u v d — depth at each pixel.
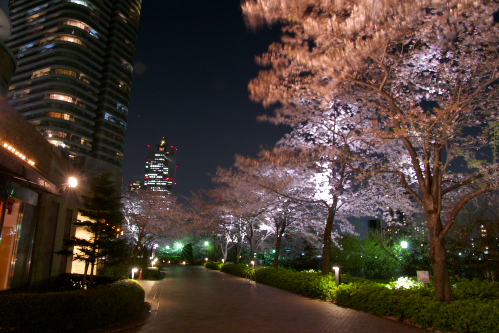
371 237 25.11
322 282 14.14
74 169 17.31
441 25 9.62
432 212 9.58
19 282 11.46
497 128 9.20
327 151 12.96
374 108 14.27
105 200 11.57
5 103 9.09
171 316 10.21
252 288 18.25
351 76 9.71
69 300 7.65
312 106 15.17
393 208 18.02
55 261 13.92
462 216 15.67
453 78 11.20
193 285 19.59
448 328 7.96
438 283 9.09
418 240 20.17
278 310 11.32
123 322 9.05
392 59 11.25
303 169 17.16
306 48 7.75
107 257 11.85
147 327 8.74
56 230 14.10
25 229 11.86
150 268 24.17
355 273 27.98
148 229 29.44
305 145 16.44
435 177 9.76
